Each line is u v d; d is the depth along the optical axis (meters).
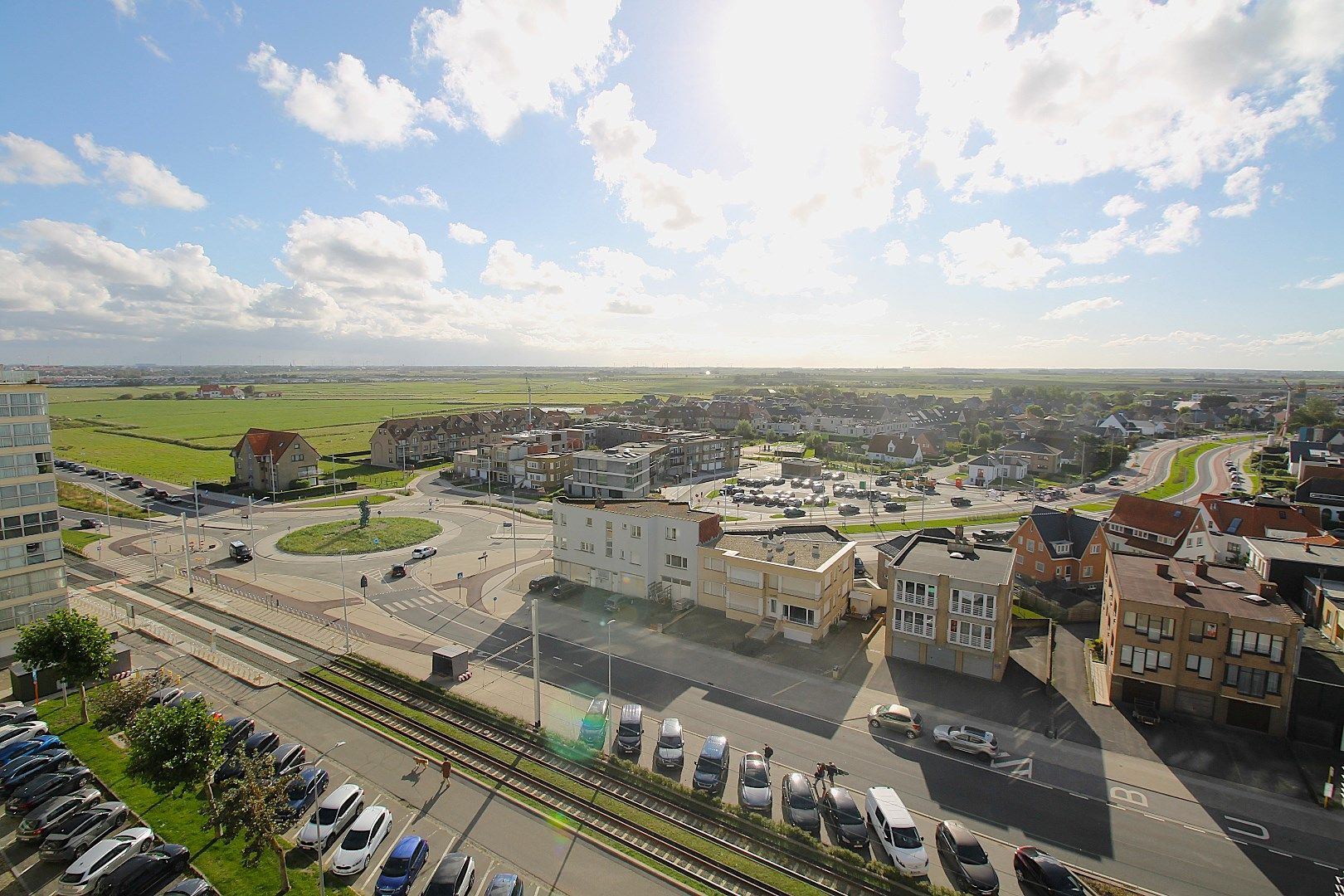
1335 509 95.06
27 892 32.31
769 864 34.56
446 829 37.22
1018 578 78.19
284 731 47.09
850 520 116.00
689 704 50.84
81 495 126.88
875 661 58.41
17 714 48.06
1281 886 33.25
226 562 87.50
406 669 56.53
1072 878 32.66
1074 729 47.69
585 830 37.22
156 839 35.72
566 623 66.69
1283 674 46.12
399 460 170.88
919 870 33.66
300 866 34.28
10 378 56.69
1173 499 134.62
